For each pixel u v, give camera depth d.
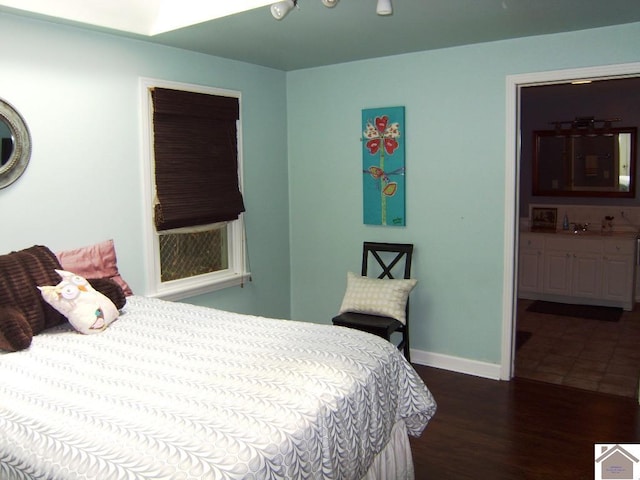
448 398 3.60
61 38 3.08
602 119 6.05
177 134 3.75
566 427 3.18
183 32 3.31
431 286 4.14
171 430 1.64
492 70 3.69
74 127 3.17
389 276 4.20
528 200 6.56
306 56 4.06
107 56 3.32
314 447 1.75
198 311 2.99
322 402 1.87
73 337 2.55
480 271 3.91
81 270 3.06
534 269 6.21
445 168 3.97
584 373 4.02
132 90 3.47
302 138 4.66
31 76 2.95
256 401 1.83
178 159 3.76
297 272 4.86
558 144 6.34
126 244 3.51
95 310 2.64
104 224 3.37
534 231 6.32
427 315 4.19
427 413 2.54
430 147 4.01
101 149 3.32
